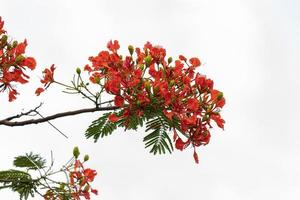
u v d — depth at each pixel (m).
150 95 3.53
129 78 3.62
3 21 3.94
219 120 3.66
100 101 3.88
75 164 3.88
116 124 3.73
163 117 3.63
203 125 3.65
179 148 3.67
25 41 3.96
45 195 3.75
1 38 3.91
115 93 3.59
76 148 3.90
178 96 3.59
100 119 3.89
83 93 3.86
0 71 3.90
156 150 3.65
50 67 4.11
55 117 3.93
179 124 3.66
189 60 3.84
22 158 3.98
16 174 3.70
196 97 3.67
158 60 3.83
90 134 3.93
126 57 3.70
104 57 3.82
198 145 3.68
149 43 3.92
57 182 3.75
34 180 3.65
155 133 3.66
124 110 3.69
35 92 4.11
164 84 3.49
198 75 3.73
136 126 3.68
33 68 3.96
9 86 3.96
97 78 3.85
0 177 3.70
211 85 3.68
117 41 4.01
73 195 3.83
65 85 3.91
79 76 3.89
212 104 3.67
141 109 3.59
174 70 3.72
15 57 3.90
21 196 3.66
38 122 3.93
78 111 3.91
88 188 3.86
